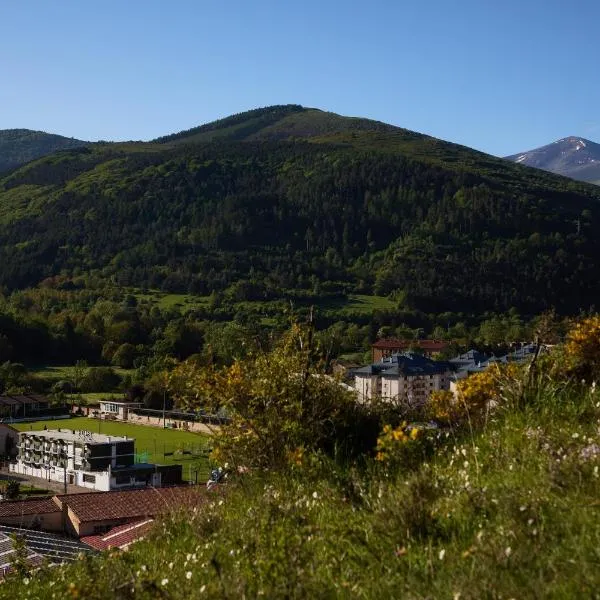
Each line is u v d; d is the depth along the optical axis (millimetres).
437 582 4500
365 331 163750
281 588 4859
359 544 5492
